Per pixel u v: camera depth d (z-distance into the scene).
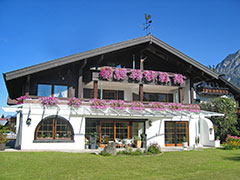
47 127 16.11
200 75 22.22
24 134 15.45
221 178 8.68
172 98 23.73
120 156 13.45
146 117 19.03
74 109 16.70
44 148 15.78
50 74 18.23
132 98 22.14
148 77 19.78
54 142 16.05
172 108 20.25
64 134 16.50
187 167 10.81
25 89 16.77
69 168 10.02
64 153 13.97
